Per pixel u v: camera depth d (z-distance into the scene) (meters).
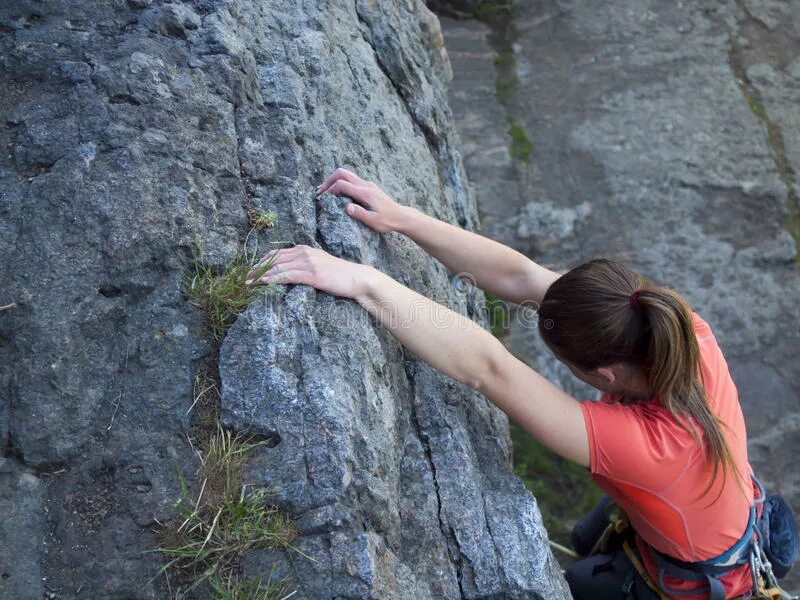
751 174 4.82
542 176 4.76
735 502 1.85
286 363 1.70
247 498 1.55
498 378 1.81
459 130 4.87
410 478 1.89
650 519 1.84
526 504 1.94
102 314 1.71
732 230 4.65
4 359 1.66
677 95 5.11
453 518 1.85
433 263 2.41
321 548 1.53
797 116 5.11
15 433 1.60
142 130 1.90
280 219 1.96
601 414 1.79
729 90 5.16
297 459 1.59
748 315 4.41
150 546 1.53
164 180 1.85
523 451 3.87
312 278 1.81
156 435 1.63
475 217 3.33
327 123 2.34
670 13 5.51
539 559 1.83
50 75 1.98
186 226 1.81
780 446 4.07
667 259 4.54
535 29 5.38
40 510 1.56
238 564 1.53
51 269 1.72
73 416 1.63
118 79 1.93
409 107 2.97
